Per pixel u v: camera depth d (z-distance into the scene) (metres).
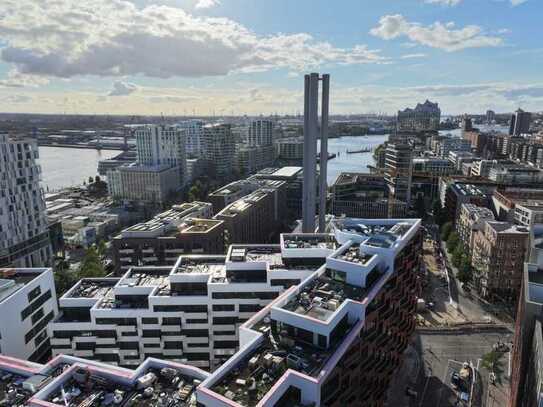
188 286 102.31
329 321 62.66
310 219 195.00
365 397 78.12
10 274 102.81
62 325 97.56
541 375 52.62
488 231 164.75
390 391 105.56
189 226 171.88
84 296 104.69
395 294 89.69
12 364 67.44
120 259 160.50
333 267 80.62
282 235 114.81
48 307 104.50
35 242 186.88
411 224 104.31
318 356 60.88
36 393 58.66
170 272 111.25
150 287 102.00
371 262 79.06
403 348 102.19
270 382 55.56
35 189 186.12
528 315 70.00
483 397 103.00
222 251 172.88
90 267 156.75
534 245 89.69
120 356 99.94
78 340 98.19
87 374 61.28
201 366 102.31
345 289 76.62
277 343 64.50
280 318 66.69
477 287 168.88
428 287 171.25
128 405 56.72
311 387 53.56
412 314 107.19
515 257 154.12
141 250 159.50
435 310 151.88
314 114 182.75
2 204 169.38
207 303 99.44
